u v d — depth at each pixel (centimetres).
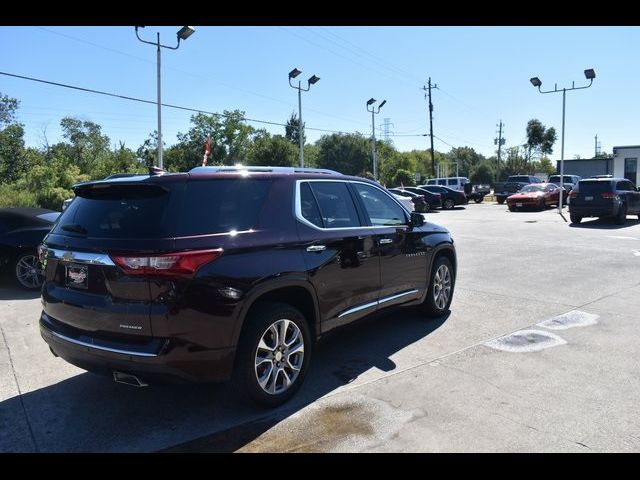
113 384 435
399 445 329
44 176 2911
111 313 335
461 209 3112
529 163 8112
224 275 341
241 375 361
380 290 498
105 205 368
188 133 5938
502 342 529
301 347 400
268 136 6206
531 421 356
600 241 1347
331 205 456
